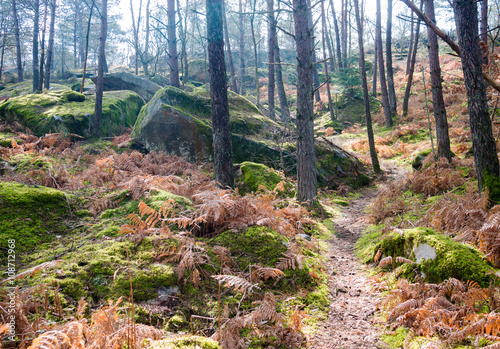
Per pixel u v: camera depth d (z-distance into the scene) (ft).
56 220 16.46
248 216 16.58
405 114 68.64
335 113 86.38
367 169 45.09
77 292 11.07
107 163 26.45
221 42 25.81
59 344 7.30
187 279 12.38
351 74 88.22
